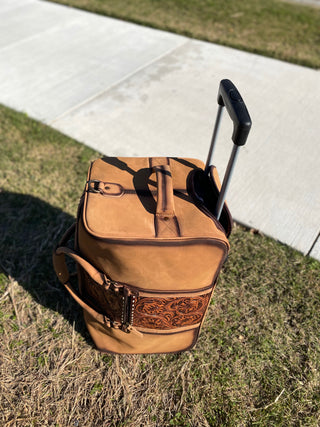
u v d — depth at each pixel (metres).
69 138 2.64
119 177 1.25
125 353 1.50
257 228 2.06
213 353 1.56
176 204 1.16
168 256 1.06
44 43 3.97
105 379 1.47
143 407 1.41
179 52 3.90
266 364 1.54
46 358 1.52
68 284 1.39
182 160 1.37
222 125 2.86
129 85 3.30
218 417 1.39
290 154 2.60
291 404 1.42
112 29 4.36
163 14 4.82
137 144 2.64
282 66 3.71
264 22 4.73
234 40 4.18
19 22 4.48
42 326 1.62
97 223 1.08
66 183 2.31
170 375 1.49
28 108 2.95
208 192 1.26
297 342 1.61
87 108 2.98
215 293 1.78
